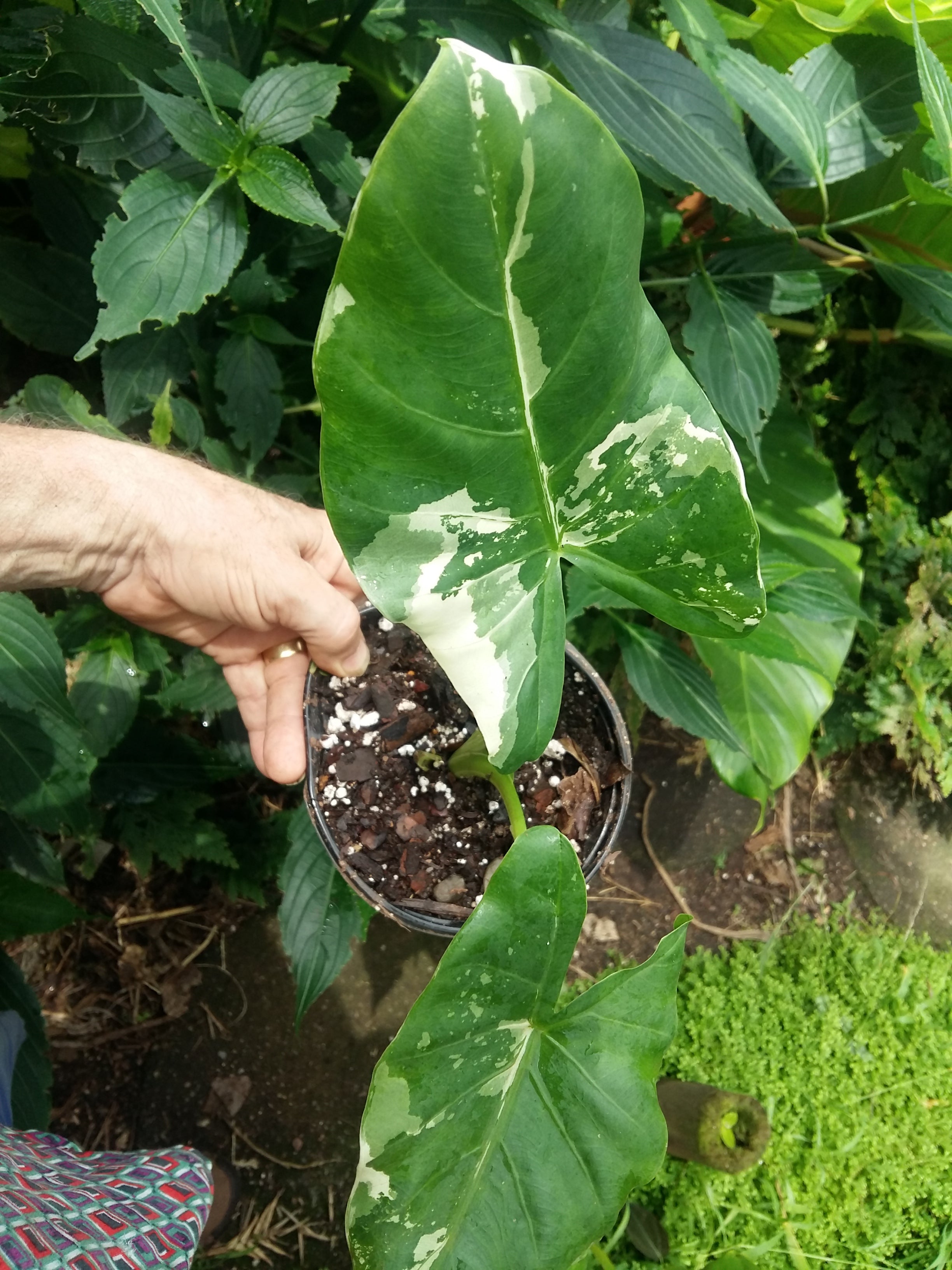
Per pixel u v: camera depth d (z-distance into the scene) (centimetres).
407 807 39
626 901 71
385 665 41
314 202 37
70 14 38
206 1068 62
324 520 41
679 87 42
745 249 51
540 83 18
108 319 36
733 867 73
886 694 71
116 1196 30
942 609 70
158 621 40
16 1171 29
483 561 25
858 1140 65
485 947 25
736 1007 67
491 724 26
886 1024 68
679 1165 63
